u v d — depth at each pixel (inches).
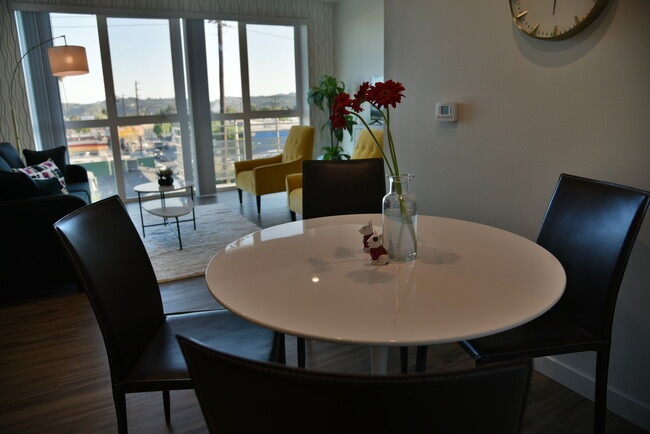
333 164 87.7
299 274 52.4
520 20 74.3
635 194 53.6
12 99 195.6
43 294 123.1
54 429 71.1
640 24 60.5
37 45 193.0
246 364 23.7
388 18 103.7
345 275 51.8
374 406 22.6
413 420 23.0
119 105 221.0
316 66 262.1
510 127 80.5
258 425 25.7
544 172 76.0
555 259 55.5
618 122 64.7
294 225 73.0
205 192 242.8
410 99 101.6
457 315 41.7
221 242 160.7
